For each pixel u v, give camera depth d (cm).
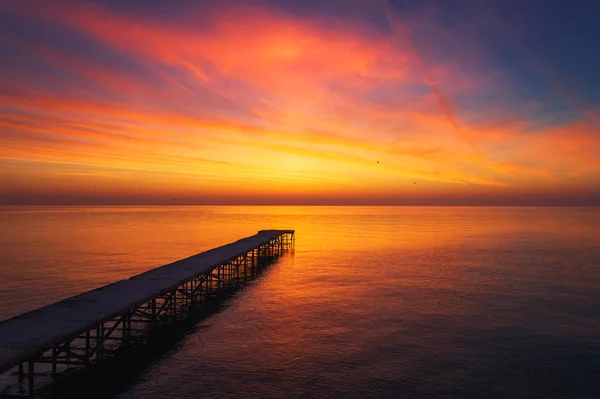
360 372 1712
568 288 3350
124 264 4422
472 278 3784
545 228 10512
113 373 1692
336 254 5516
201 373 1692
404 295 3086
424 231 9600
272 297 3030
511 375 1703
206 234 8356
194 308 2711
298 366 1766
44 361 1617
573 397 1534
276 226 11312
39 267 4206
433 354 1912
